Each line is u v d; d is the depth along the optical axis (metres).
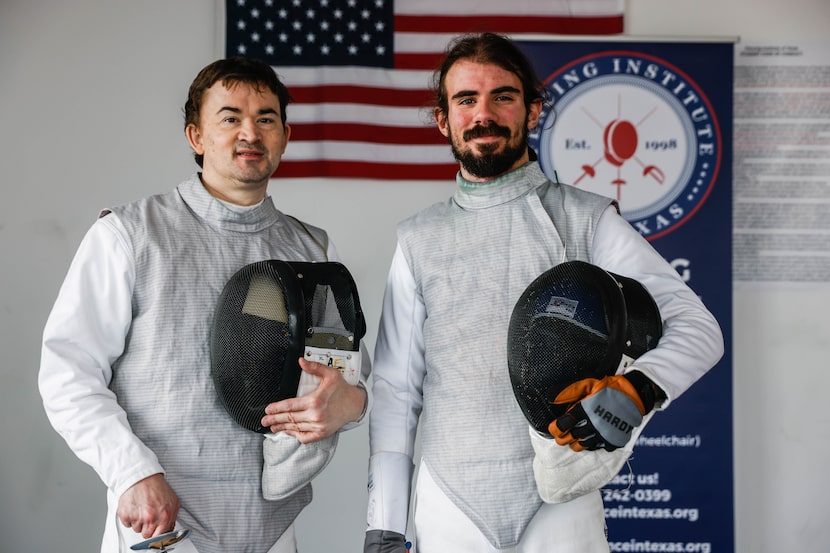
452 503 1.75
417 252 1.88
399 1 3.09
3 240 3.03
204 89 1.89
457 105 1.82
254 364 1.66
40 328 3.02
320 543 3.04
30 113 3.05
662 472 3.04
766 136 3.10
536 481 1.65
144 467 1.63
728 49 3.08
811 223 3.09
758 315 3.10
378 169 3.08
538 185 1.85
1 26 3.04
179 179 3.07
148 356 1.75
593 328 1.54
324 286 1.77
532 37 3.08
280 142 1.91
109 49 3.07
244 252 1.87
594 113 3.09
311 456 1.72
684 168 3.08
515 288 1.76
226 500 1.74
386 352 1.95
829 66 3.11
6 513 2.99
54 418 1.68
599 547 1.74
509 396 1.73
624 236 1.77
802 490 3.10
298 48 3.07
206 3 3.09
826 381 3.10
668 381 1.54
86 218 3.05
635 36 3.08
